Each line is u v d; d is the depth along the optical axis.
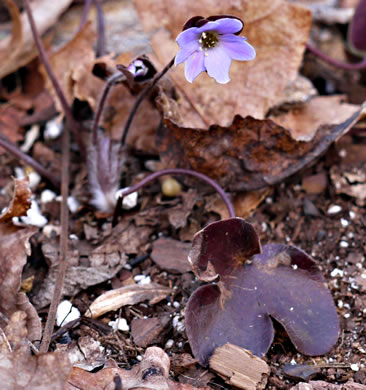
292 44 0.36
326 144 0.34
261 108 0.36
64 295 0.32
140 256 0.34
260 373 0.30
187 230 0.35
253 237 0.30
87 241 0.34
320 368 0.30
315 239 0.34
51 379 0.28
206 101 0.36
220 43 0.29
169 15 0.36
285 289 0.31
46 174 0.36
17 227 0.32
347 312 0.32
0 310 0.31
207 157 0.34
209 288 0.31
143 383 0.29
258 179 0.34
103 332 0.31
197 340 0.30
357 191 0.36
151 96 0.34
